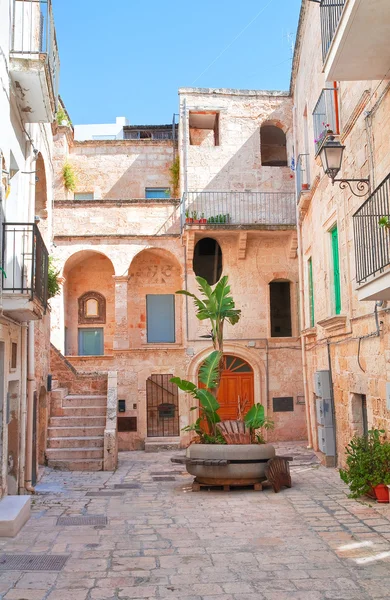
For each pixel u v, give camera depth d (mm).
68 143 22672
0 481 9094
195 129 23297
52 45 10219
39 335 13734
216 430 12242
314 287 15914
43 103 10102
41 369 14203
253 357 19969
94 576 6129
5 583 5922
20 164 10547
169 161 22969
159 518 8922
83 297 21797
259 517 8828
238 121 21500
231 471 11094
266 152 23609
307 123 16406
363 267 9422
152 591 5672
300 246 18188
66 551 7082
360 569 6203
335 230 13797
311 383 17094
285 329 21516
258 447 11281
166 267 21703
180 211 20844
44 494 11195
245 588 5719
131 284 21562
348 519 8445
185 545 7312
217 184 21141
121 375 19922
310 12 15516
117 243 20609
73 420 16109
